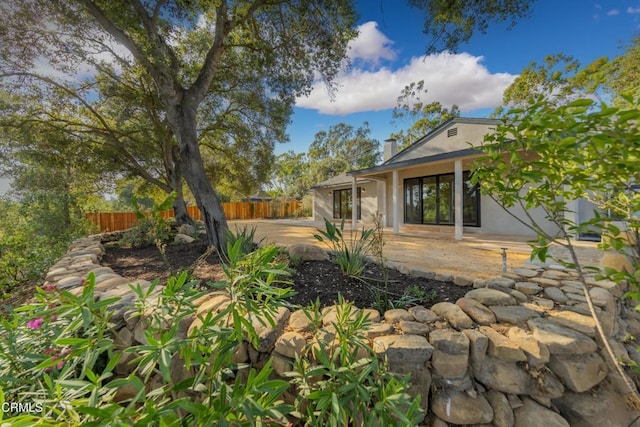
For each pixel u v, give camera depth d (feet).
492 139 4.42
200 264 12.09
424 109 65.36
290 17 18.04
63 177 29.07
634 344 7.13
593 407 5.22
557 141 3.48
